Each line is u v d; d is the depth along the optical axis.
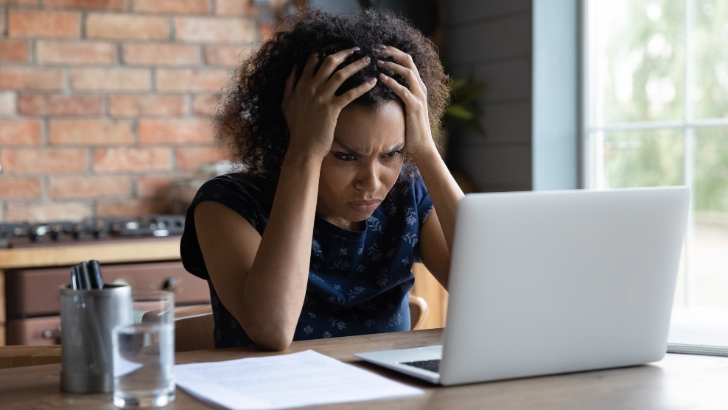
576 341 0.94
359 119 1.21
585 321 0.94
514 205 0.86
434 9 3.15
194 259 1.35
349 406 0.80
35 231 2.45
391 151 1.26
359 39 1.29
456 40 3.14
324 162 1.25
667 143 2.60
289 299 1.12
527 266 0.89
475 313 0.87
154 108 2.88
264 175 1.41
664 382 0.92
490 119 2.99
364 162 1.25
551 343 0.92
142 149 2.87
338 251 1.38
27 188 2.73
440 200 1.35
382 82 1.24
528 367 0.92
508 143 2.90
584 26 2.82
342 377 0.91
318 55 1.27
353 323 1.38
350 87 1.22
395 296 1.44
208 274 1.35
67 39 2.76
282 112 1.37
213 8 2.94
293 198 1.18
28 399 0.84
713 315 1.35
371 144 1.22
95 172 2.81
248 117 1.43
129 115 2.85
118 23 2.82
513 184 2.88
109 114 2.82
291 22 1.44
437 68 1.50
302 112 1.23
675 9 2.56
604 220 0.92
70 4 2.76
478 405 0.81
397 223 1.45
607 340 0.96
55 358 1.21
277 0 2.99
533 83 2.77
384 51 1.30
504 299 0.88
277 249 1.14
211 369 0.95
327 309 1.37
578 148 2.87
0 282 2.23
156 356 0.81
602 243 0.92
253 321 1.10
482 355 0.88
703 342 1.10
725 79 2.41
